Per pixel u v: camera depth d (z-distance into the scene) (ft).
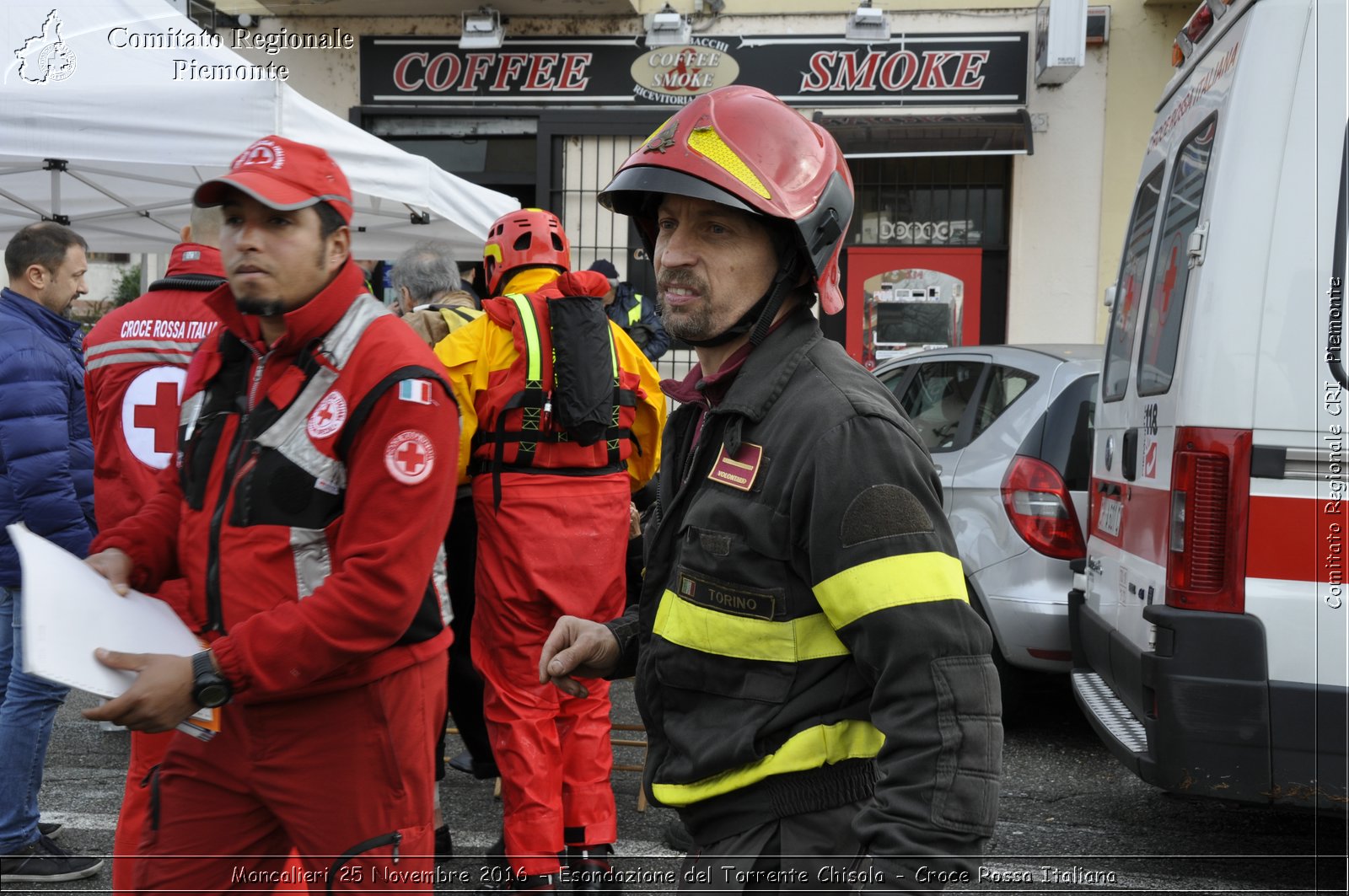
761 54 31.53
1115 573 12.59
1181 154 12.05
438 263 13.08
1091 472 14.39
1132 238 14.06
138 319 9.37
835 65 31.32
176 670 5.90
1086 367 16.03
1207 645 10.02
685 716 5.18
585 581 10.45
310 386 6.36
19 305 11.49
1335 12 10.04
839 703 4.90
